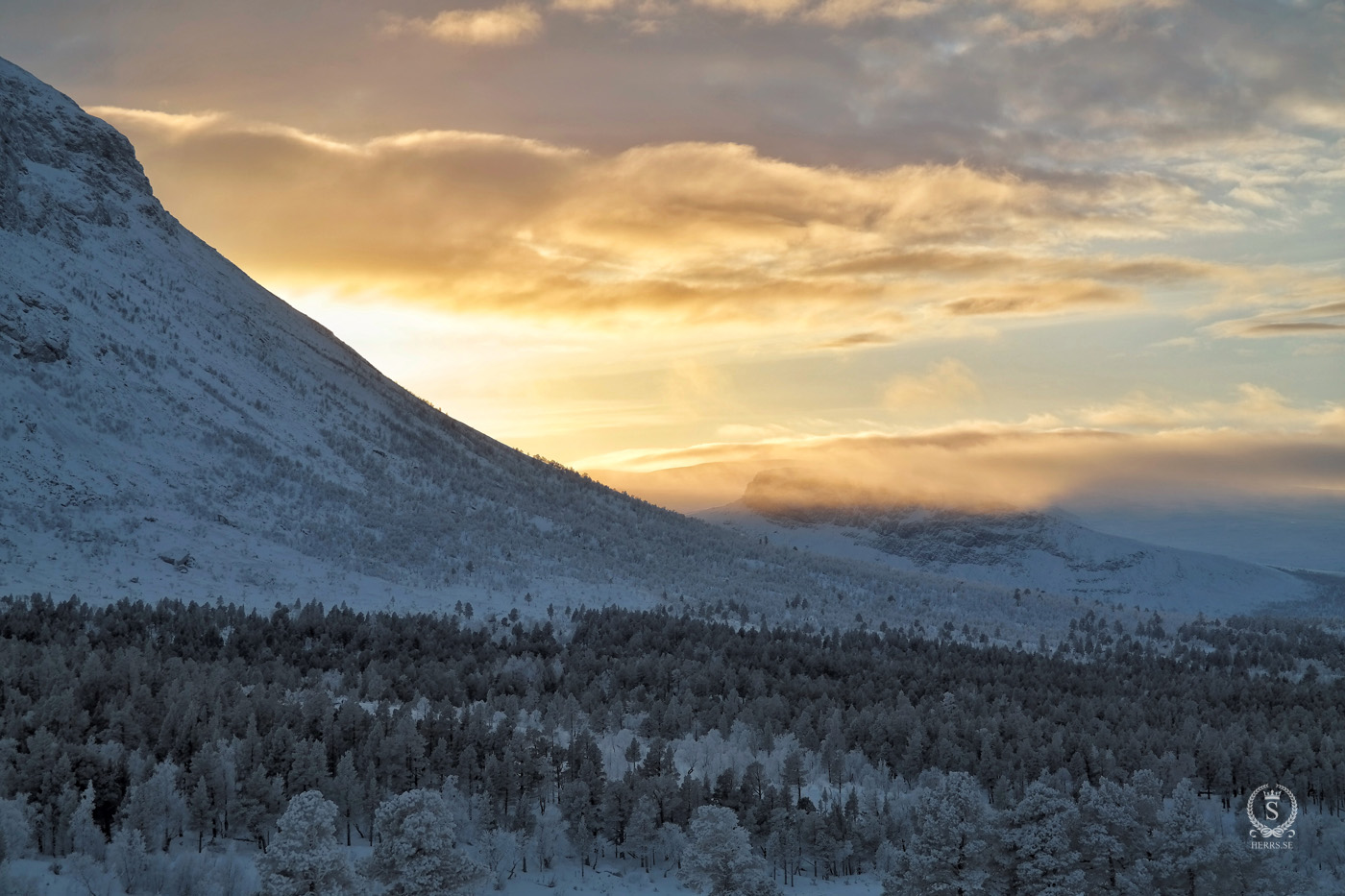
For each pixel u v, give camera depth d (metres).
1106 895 84.75
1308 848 117.44
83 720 104.62
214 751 97.56
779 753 136.88
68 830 85.31
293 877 68.62
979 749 140.50
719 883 86.56
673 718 144.62
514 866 99.62
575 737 132.50
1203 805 132.75
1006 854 81.44
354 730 115.12
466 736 117.12
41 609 155.00
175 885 80.44
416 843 79.06
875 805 114.94
